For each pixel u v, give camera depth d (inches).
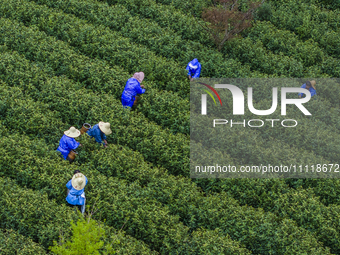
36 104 747.4
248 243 591.8
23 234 564.7
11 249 519.2
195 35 1021.8
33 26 968.3
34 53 883.4
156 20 1062.4
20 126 716.7
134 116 778.2
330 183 682.8
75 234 462.0
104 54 919.7
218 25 956.0
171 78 873.5
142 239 591.2
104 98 796.0
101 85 840.3
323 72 971.9
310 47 1007.0
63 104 762.2
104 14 1031.6
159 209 608.1
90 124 744.3
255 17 1106.1
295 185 698.2
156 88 856.3
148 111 798.5
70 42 937.5
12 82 799.7
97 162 677.3
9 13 995.3
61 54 878.4
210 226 610.5
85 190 613.3
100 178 632.4
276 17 1120.2
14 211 565.0
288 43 1026.7
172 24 1040.8
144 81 863.1
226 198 647.1
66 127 735.7
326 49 1045.2
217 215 607.5
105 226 562.6
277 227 600.1
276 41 1018.7
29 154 653.3
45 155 661.3
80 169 649.0
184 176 697.0
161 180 650.8
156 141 713.6
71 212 568.7
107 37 945.5
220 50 989.2
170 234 570.6
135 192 620.4
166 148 713.6
